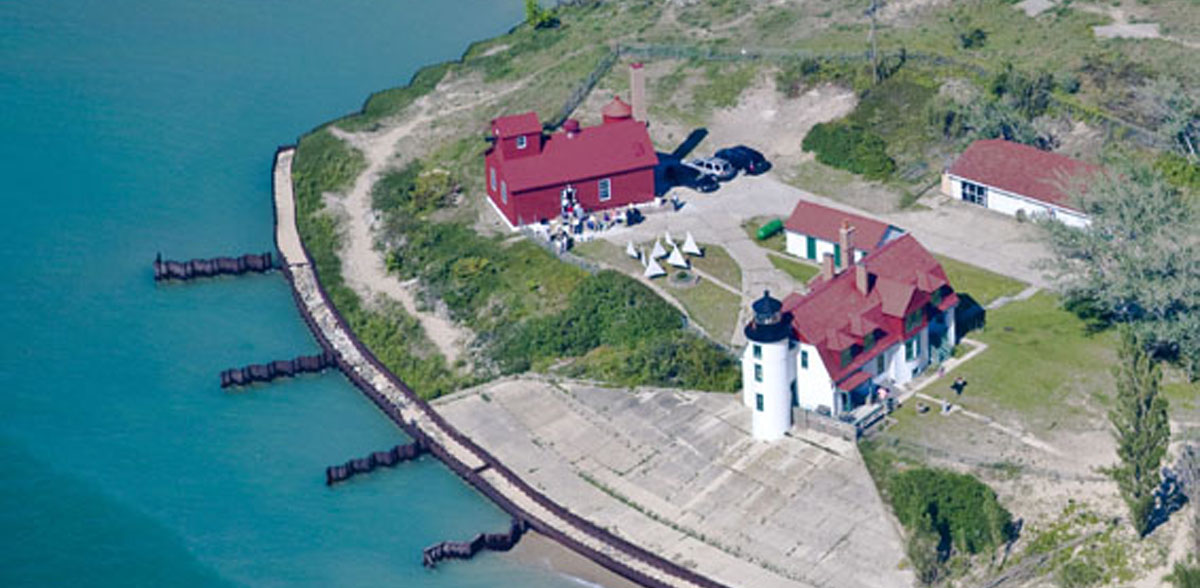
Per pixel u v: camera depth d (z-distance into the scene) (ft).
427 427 333.01
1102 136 406.62
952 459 297.94
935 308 327.26
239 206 437.99
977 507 279.90
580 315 355.77
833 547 281.54
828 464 302.45
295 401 352.08
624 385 337.52
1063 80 427.33
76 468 329.93
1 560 302.86
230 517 312.71
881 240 364.79
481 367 350.84
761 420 311.88
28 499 320.09
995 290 357.00
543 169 395.96
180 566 299.17
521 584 288.71
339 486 320.50
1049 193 380.37
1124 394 269.64
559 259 377.50
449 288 376.27
